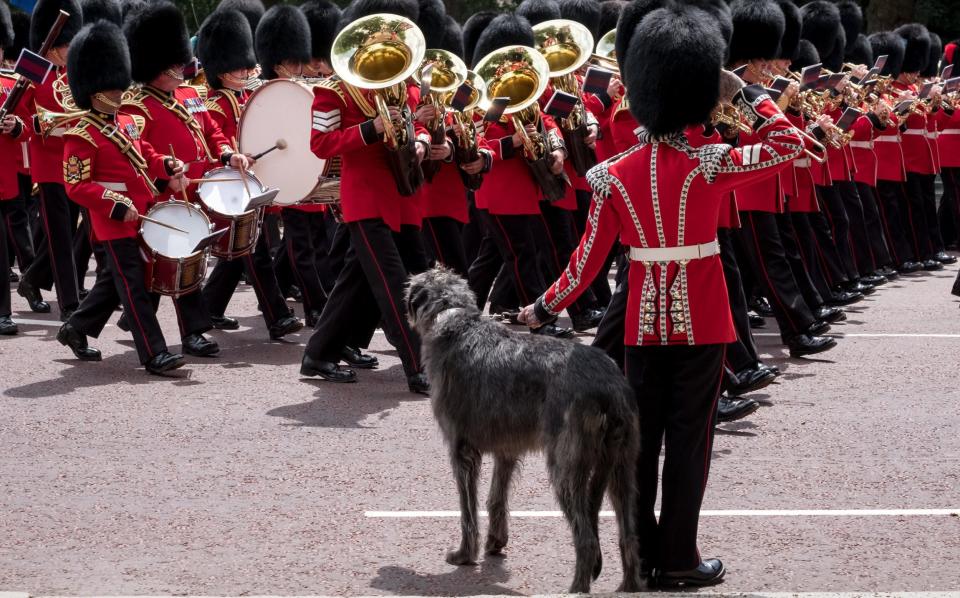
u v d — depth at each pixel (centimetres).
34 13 1123
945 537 581
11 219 1228
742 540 577
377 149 822
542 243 1063
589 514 488
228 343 1019
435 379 533
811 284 1032
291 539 574
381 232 823
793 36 1016
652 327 505
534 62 981
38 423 762
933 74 1820
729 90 525
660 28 501
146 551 557
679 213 496
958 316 1168
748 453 718
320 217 1123
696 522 516
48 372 898
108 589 512
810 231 1102
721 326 505
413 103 855
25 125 1103
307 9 1191
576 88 1026
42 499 625
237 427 758
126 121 902
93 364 928
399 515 607
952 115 1628
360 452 709
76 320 929
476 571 540
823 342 947
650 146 506
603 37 1156
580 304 1066
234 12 1083
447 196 956
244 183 941
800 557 555
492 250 1063
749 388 778
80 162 870
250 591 513
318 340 877
